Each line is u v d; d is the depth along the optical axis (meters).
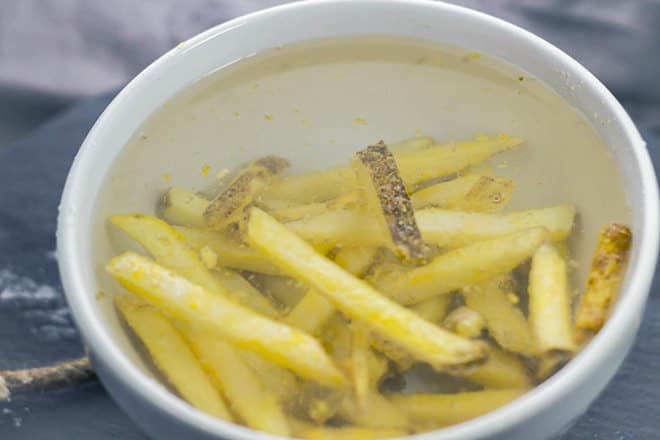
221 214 0.42
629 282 0.38
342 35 0.48
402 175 0.43
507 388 0.39
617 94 0.65
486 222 0.41
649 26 0.67
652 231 0.39
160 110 0.46
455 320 0.39
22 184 0.57
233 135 0.46
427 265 0.40
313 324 0.40
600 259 0.40
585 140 0.44
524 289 0.41
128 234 0.42
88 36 0.70
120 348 0.39
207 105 0.47
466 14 0.47
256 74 0.48
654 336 0.49
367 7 0.48
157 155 0.45
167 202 0.44
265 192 0.43
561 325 0.39
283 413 0.38
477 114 0.46
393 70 0.48
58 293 0.53
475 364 0.38
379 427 0.38
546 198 0.43
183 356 0.39
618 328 0.37
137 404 0.38
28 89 0.68
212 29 0.47
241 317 0.39
